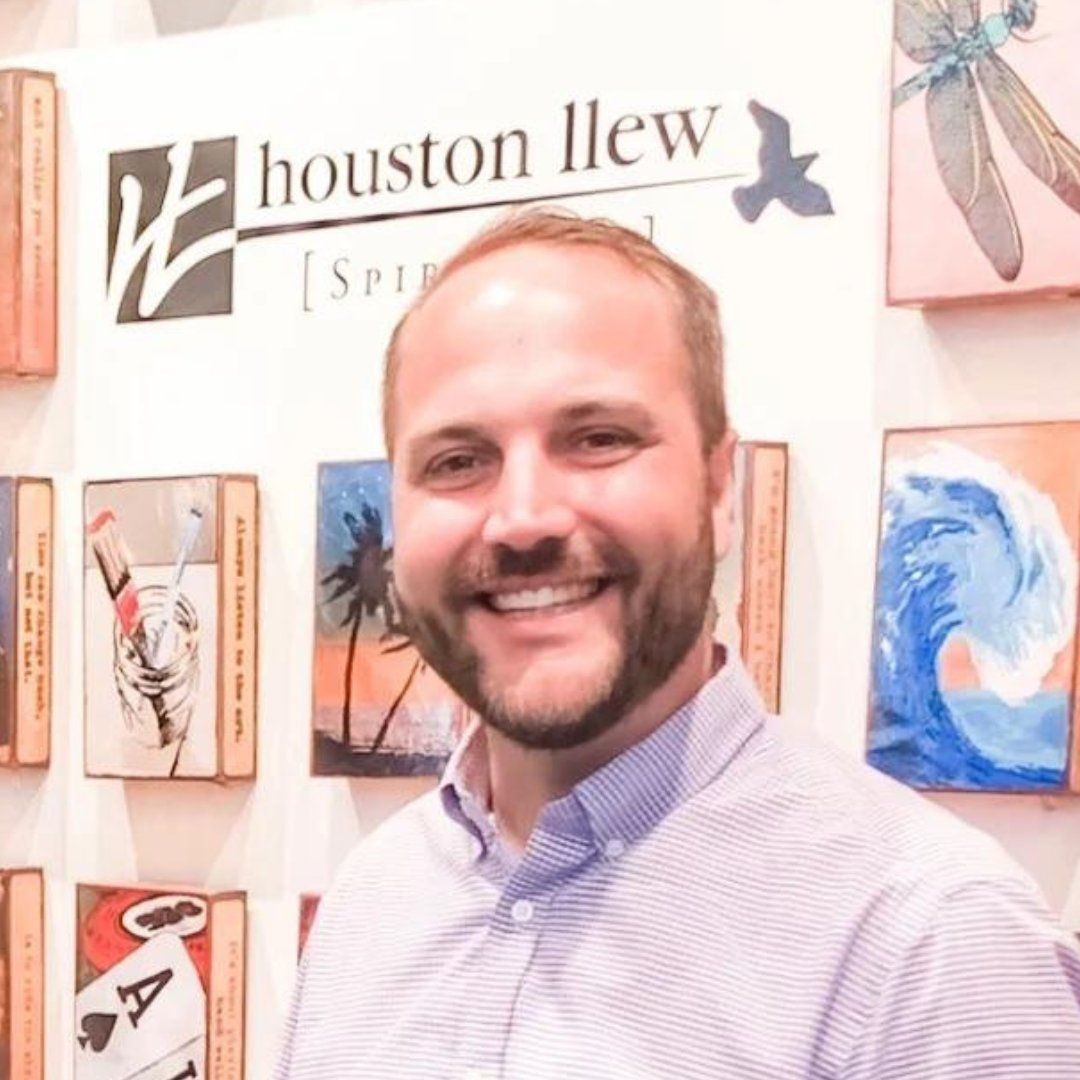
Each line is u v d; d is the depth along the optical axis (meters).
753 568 1.42
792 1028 0.93
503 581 1.02
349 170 1.66
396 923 1.15
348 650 1.63
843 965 0.93
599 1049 0.98
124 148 1.78
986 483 1.35
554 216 1.11
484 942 1.06
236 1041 1.70
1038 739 1.32
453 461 1.05
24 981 1.81
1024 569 1.33
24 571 1.80
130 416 1.78
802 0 1.45
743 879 0.98
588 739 1.03
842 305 1.43
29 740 1.81
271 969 1.70
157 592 1.73
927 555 1.36
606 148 1.54
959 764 1.34
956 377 1.39
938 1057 0.89
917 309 1.39
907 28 1.38
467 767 1.15
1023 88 1.33
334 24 1.67
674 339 1.04
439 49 1.62
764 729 1.07
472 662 1.04
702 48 1.49
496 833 1.11
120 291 1.78
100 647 1.76
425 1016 1.07
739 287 1.47
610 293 1.03
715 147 1.49
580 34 1.55
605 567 1.01
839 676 1.42
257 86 1.71
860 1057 0.91
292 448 1.69
